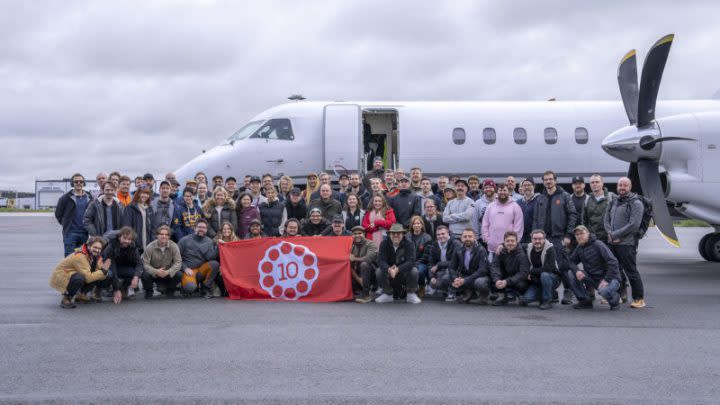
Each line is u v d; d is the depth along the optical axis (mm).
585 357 5434
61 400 4223
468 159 15828
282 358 5344
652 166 11453
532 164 15930
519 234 9117
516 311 7957
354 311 7887
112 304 8336
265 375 4824
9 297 8844
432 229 9875
